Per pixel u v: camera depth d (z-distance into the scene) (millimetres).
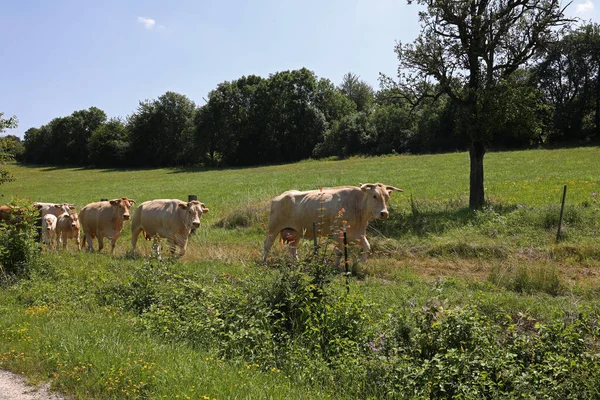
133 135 108312
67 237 19016
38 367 6832
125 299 10305
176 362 6793
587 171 32656
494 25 19250
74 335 7758
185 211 15383
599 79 68438
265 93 89188
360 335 7730
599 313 8992
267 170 68750
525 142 64375
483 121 19500
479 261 13898
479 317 7516
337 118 96000
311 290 8398
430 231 16891
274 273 9070
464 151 65062
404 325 7469
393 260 14375
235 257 15117
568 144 62156
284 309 8414
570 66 70188
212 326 8195
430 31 19906
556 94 72000
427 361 6527
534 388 6250
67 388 6230
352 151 80688
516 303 9750
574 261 13312
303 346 7582
